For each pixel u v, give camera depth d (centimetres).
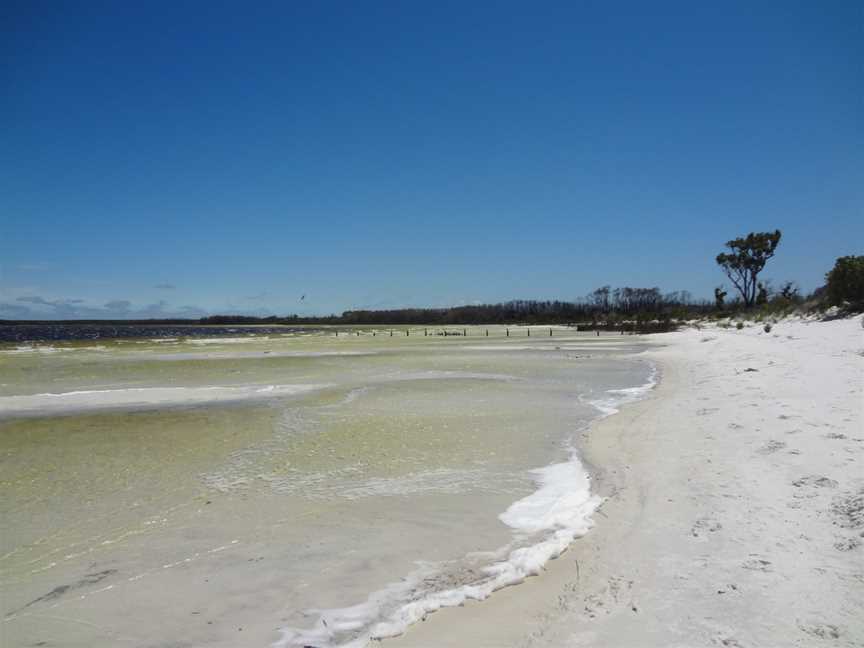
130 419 1494
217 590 536
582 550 580
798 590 429
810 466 708
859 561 457
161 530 702
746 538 537
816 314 3722
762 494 646
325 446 1152
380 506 776
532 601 482
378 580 549
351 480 909
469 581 536
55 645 445
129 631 464
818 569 455
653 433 1105
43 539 678
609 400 1664
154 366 3097
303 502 802
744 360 2094
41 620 486
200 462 1041
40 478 945
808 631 376
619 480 820
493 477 905
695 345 3716
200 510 775
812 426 903
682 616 417
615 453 988
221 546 646
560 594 488
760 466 749
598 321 10575
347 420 1431
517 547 620
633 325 8044
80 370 2878
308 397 1847
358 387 2081
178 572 578
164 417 1518
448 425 1339
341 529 691
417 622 460
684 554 528
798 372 1506
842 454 734
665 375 2239
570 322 12925
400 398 1789
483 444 1138
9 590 546
